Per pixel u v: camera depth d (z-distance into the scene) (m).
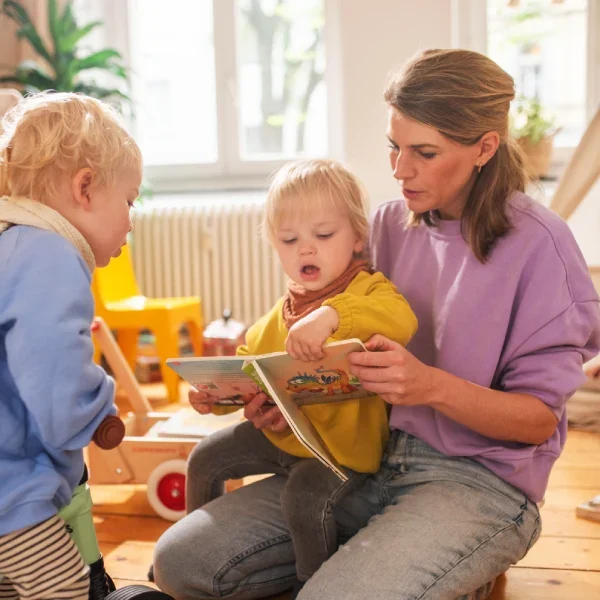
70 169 1.12
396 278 1.44
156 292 3.61
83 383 1.02
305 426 1.22
